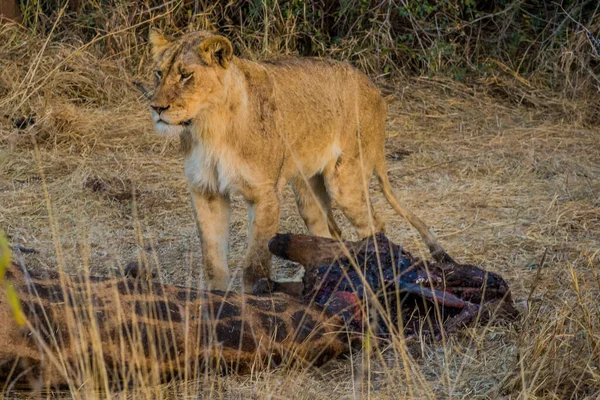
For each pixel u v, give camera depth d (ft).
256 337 22.94
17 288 20.76
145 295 22.13
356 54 61.26
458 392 23.18
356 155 34.47
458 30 63.87
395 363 24.03
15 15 57.16
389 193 35.70
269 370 23.26
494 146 51.57
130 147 47.83
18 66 53.36
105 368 21.01
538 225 38.01
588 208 40.06
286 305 23.93
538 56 63.26
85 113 50.49
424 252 35.32
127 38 58.34
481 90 61.41
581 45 61.41
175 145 48.06
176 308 22.31
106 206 40.19
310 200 34.83
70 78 53.57
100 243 35.63
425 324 26.58
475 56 64.69
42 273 21.56
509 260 34.30
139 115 52.08
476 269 27.99
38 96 51.13
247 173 30.17
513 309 27.43
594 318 26.48
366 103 34.81
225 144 29.76
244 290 30.35
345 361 24.58
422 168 47.57
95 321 21.01
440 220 39.24
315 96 32.76
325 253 27.27
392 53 62.75
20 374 20.53
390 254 27.20
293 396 22.26
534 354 23.53
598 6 63.36
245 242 37.35
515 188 43.91
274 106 31.01
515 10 64.75
